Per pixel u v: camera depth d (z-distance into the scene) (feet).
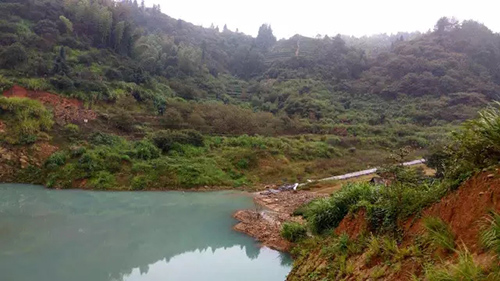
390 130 166.30
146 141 112.06
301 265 36.17
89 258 48.42
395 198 27.71
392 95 219.20
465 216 18.89
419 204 24.58
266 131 152.56
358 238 29.22
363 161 129.59
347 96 224.53
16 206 72.02
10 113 104.01
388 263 22.15
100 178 92.02
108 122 122.62
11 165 92.53
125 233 59.82
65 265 45.57
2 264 44.42
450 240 18.76
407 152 36.45
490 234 15.53
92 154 98.22
